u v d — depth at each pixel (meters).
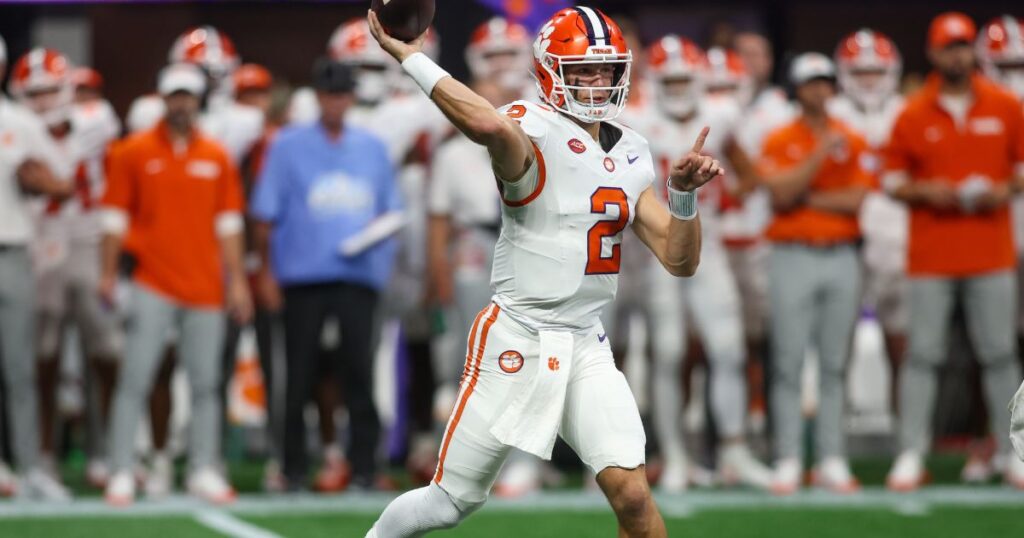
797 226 29.42
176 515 26.53
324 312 29.11
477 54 29.78
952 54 29.58
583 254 16.20
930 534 24.61
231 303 29.19
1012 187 29.78
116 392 29.48
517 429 16.16
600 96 16.20
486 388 16.41
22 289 28.66
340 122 29.47
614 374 16.50
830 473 29.86
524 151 15.64
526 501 28.14
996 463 31.34
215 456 28.83
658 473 31.00
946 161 29.75
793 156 29.56
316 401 30.81
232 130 31.77
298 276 28.89
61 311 30.78
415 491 17.14
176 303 28.56
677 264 16.31
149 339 28.36
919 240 30.06
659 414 29.83
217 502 28.23
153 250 28.45
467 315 29.30
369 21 15.88
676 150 29.30
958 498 28.64
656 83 29.58
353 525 25.28
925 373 30.14
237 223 29.14
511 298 16.41
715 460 31.50
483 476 16.55
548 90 16.33
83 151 30.86
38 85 30.20
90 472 31.53
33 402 28.95
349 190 29.14
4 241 28.42
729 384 30.00
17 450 28.95
